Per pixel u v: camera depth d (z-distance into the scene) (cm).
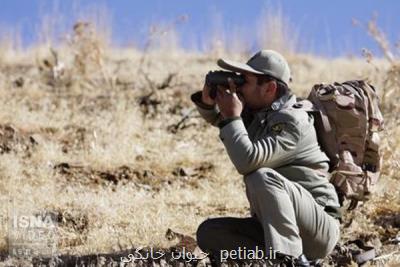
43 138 1582
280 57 937
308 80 2130
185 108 1817
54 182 1383
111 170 1452
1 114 1669
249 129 929
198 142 1642
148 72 2073
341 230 1155
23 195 1283
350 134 935
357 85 948
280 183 896
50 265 1002
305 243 928
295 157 916
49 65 2073
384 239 1145
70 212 1195
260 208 901
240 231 948
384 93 1596
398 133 1438
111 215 1194
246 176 908
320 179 922
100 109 1797
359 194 942
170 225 1162
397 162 1374
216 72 934
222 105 910
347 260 1008
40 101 1833
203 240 961
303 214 908
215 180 1436
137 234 1123
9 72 2155
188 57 2469
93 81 1995
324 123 932
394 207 1262
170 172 1470
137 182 1419
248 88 927
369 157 952
